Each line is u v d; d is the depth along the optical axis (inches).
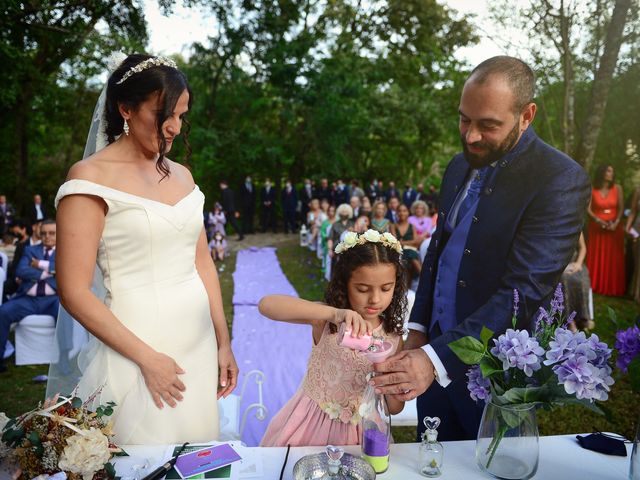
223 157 733.3
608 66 266.2
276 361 198.5
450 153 904.9
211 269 86.0
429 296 84.2
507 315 68.5
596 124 273.1
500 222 72.0
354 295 67.8
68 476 49.4
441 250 82.7
